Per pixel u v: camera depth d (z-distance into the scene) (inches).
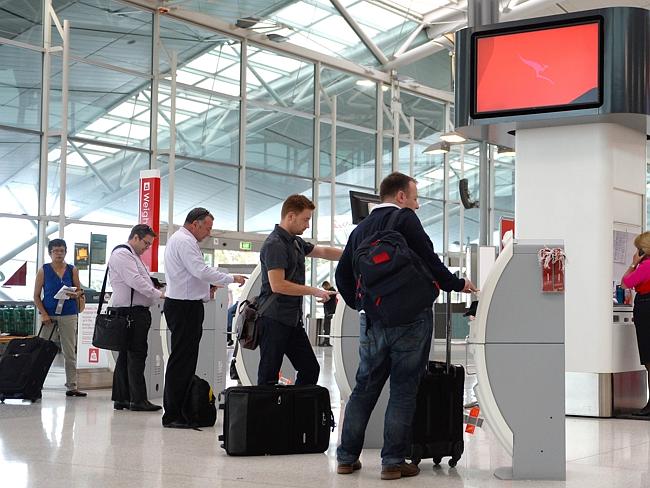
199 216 250.1
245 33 751.1
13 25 600.1
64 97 536.4
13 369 316.2
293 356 220.1
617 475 185.6
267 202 776.9
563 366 180.5
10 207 601.3
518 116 316.5
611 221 313.9
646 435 260.7
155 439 225.6
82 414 281.3
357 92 868.0
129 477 171.9
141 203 460.1
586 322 313.3
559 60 310.0
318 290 212.4
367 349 179.6
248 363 267.4
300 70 810.2
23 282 495.2
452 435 191.3
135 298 291.7
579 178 316.2
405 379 175.5
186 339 250.2
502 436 180.9
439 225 957.2
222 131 740.0
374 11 803.4
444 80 952.9
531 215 323.9
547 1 724.7
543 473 179.8
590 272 313.0
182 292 249.1
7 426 249.3
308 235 815.7
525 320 181.2
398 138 895.7
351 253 183.9
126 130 668.1
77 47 638.5
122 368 297.3
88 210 642.8
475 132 339.0
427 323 176.1
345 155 855.1
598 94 302.4
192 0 684.7
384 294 172.2
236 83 753.0
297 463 192.2
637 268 303.7
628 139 325.4
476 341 181.5
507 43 319.9
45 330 347.9
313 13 774.5
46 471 177.3
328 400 210.1
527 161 325.7
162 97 692.7
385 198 185.8
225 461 193.2
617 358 315.3
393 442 175.6
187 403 250.5
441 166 957.8
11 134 600.1
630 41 301.7
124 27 666.8
